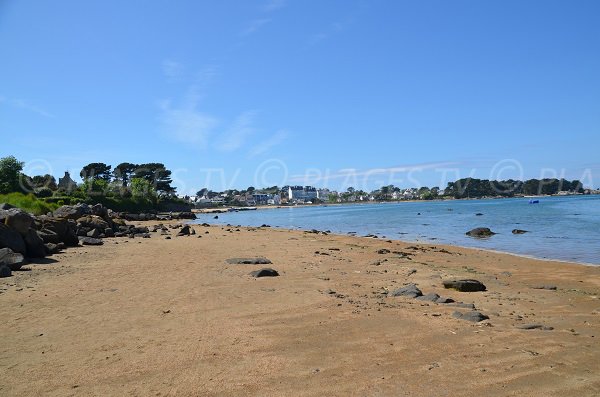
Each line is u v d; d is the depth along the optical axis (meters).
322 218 81.06
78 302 10.08
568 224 42.06
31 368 6.11
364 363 6.29
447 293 11.73
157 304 9.92
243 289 11.73
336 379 5.71
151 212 108.00
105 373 5.92
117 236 30.23
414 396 5.20
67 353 6.70
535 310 9.73
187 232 34.84
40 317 8.77
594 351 6.81
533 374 5.88
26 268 15.04
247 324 8.30
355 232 41.38
